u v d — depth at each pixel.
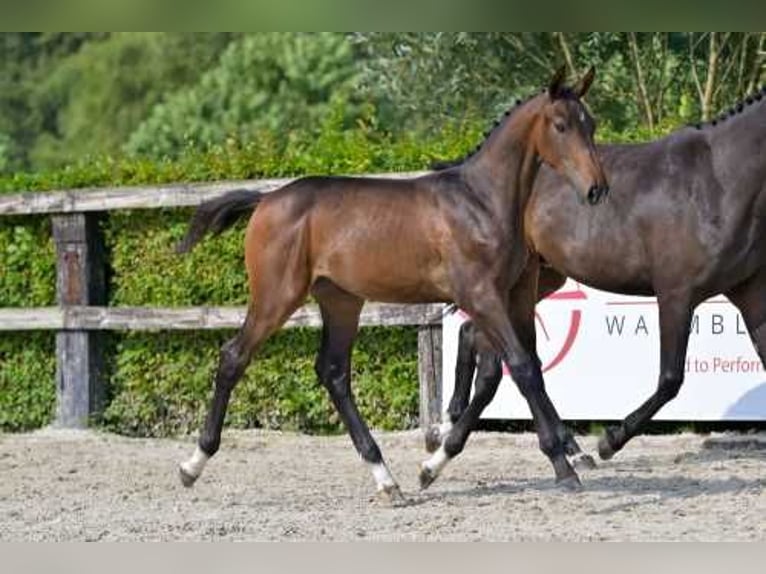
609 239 11.34
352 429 10.76
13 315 14.92
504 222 10.20
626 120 20.59
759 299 11.29
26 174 15.37
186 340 14.75
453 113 21.03
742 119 10.91
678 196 11.02
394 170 14.15
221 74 32.09
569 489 10.53
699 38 19.53
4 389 15.40
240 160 14.57
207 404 14.71
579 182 9.83
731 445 13.06
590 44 20.08
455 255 10.23
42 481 11.85
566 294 13.48
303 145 15.27
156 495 11.09
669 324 11.05
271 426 14.66
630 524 9.55
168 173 14.77
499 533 9.30
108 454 13.37
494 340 10.23
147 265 14.86
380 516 10.00
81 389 14.83
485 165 10.30
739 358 13.15
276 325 10.71
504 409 13.55
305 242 10.63
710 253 10.87
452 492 11.05
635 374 13.34
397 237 10.39
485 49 20.78
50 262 15.16
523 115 10.14
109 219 14.98
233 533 9.45
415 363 14.08
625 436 11.34
